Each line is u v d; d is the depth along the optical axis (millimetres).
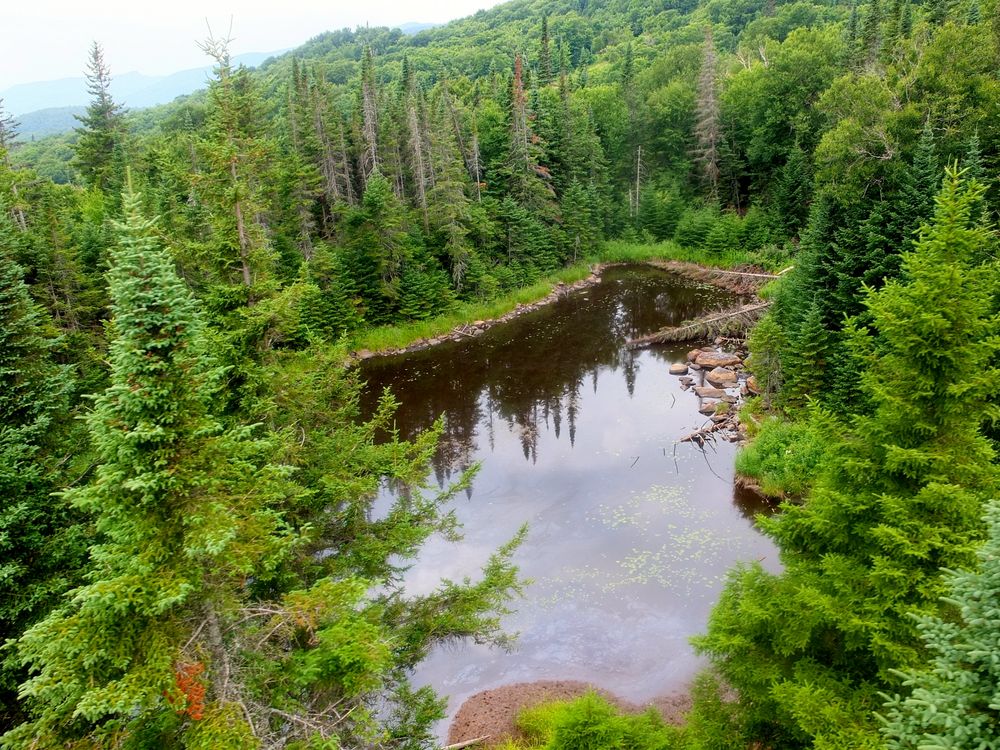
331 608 8078
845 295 29234
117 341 6730
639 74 92938
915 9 62062
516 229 57219
